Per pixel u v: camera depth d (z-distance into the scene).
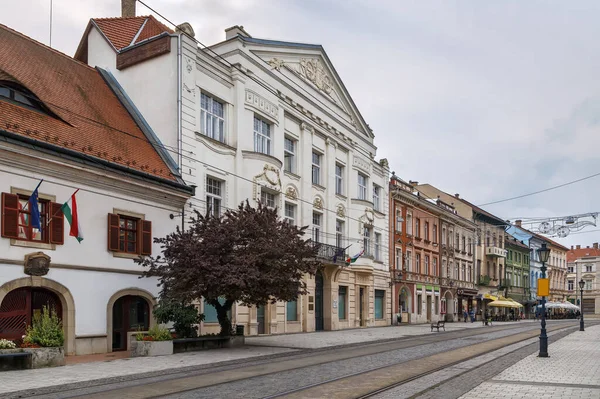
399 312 48.06
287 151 34.06
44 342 15.73
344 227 39.72
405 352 21.36
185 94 25.98
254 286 20.39
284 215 32.53
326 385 12.62
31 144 18.14
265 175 30.45
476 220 68.12
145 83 26.92
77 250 19.81
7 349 15.04
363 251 38.66
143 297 22.61
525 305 82.25
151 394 11.28
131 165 22.34
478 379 13.84
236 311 28.33
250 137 30.12
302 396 11.18
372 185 44.53
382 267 45.12
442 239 58.50
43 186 18.77
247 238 21.05
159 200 23.56
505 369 15.91
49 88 22.56
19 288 18.20
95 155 20.81
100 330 20.47
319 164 37.69
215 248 20.41
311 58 36.50
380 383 13.00
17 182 17.97
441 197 66.94
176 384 12.68
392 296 46.66
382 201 46.06
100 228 20.77
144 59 27.02
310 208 35.31
